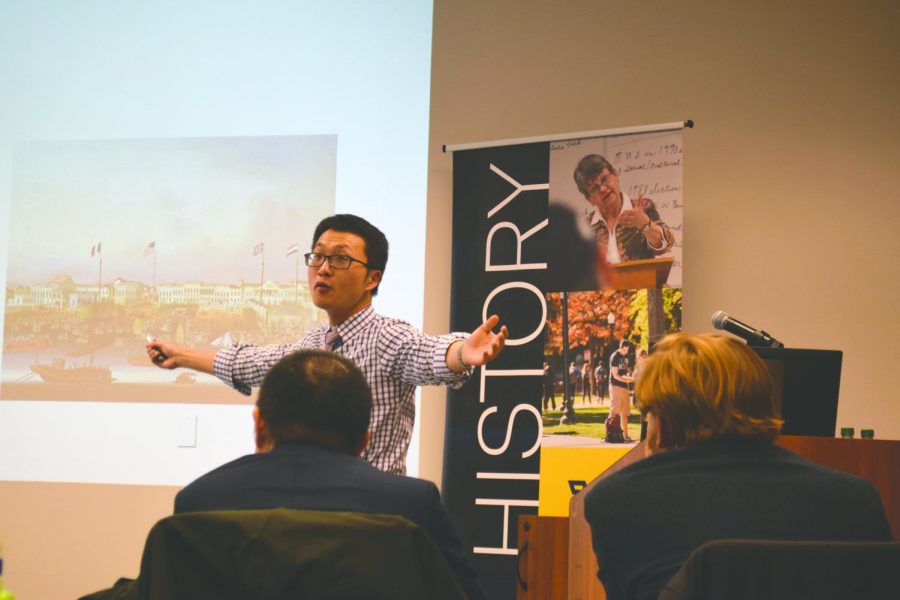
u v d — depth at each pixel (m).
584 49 4.60
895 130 4.35
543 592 2.61
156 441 4.55
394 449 2.82
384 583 1.41
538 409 4.18
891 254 4.29
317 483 1.63
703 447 1.66
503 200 4.38
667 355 1.74
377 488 1.65
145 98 4.79
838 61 4.41
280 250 4.59
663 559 1.57
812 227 4.34
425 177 4.57
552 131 4.56
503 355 4.26
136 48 4.83
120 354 4.63
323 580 1.40
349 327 2.92
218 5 4.81
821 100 4.41
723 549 1.38
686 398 1.69
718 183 4.43
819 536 1.54
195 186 4.69
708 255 4.40
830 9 4.44
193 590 1.40
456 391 4.28
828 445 2.22
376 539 1.43
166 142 4.73
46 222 4.75
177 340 4.61
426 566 1.46
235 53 4.76
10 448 4.62
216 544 1.41
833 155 4.37
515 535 4.11
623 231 4.22
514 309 4.28
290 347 3.03
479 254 4.37
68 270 4.71
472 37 4.68
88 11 4.89
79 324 4.68
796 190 4.38
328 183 4.60
